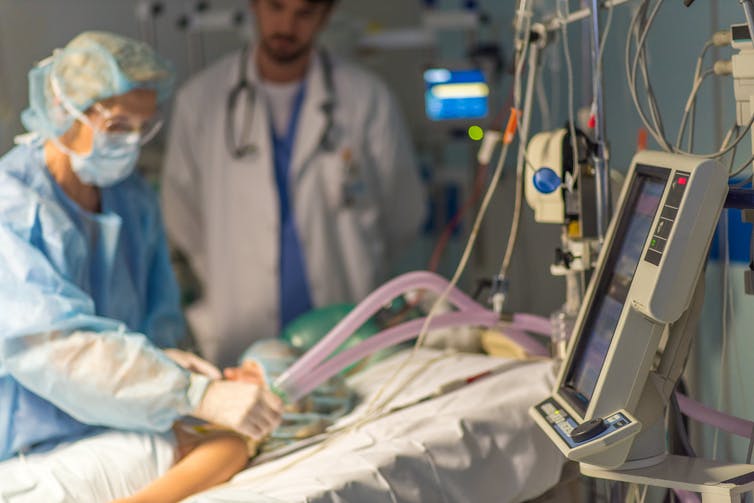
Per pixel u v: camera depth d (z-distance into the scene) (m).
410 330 1.94
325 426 1.91
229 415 1.68
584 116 2.25
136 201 2.08
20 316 1.66
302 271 3.23
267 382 1.90
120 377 1.66
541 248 3.18
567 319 1.87
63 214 1.79
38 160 1.84
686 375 2.21
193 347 2.95
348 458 1.61
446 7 3.97
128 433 1.74
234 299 3.24
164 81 1.85
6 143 3.35
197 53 4.04
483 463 1.72
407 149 3.40
